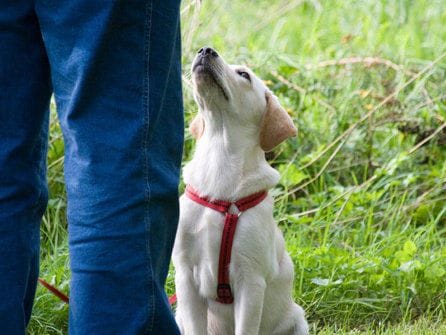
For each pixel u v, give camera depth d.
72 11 3.97
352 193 9.98
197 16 10.70
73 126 4.06
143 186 4.05
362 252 9.11
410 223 10.15
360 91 11.35
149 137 4.08
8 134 4.20
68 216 4.16
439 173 10.39
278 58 12.51
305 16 15.22
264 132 6.70
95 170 4.02
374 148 10.96
